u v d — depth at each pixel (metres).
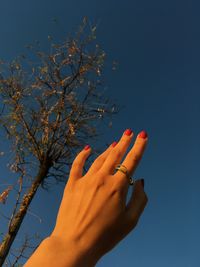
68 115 1.65
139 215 0.27
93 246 0.25
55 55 1.70
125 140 0.28
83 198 0.26
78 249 0.24
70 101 1.66
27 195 1.52
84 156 0.28
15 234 1.45
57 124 1.64
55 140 1.62
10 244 1.43
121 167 0.27
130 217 0.26
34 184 1.55
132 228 0.26
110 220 0.26
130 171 0.27
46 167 1.60
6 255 1.42
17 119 1.61
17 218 1.46
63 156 1.63
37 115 1.64
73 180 0.27
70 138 1.62
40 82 1.66
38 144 1.61
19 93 1.62
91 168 0.28
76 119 1.65
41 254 0.24
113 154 0.28
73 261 0.24
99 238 0.25
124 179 0.27
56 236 0.25
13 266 1.44
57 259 0.24
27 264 0.24
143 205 0.27
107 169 0.27
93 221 0.25
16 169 1.57
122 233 0.26
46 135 1.63
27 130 1.60
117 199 0.26
